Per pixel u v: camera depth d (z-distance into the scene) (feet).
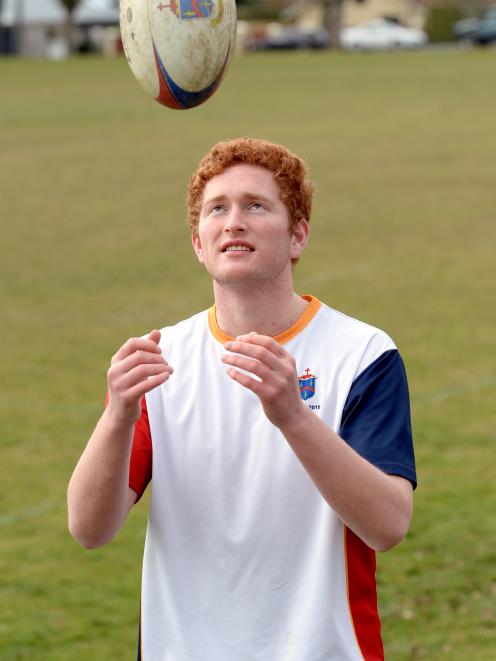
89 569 35.86
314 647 15.51
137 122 179.42
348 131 163.32
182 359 16.88
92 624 32.12
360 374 16.21
